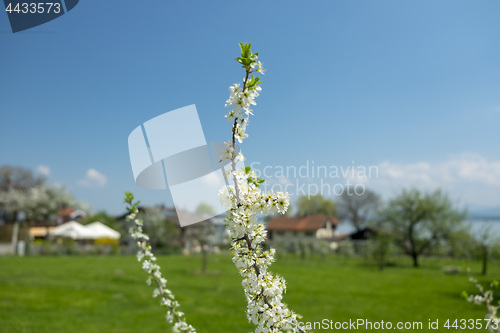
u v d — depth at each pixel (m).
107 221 45.53
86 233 34.16
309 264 27.98
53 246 32.34
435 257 30.67
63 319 10.12
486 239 21.94
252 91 2.44
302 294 14.45
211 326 9.62
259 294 2.46
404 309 11.63
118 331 9.16
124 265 23.72
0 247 29.78
